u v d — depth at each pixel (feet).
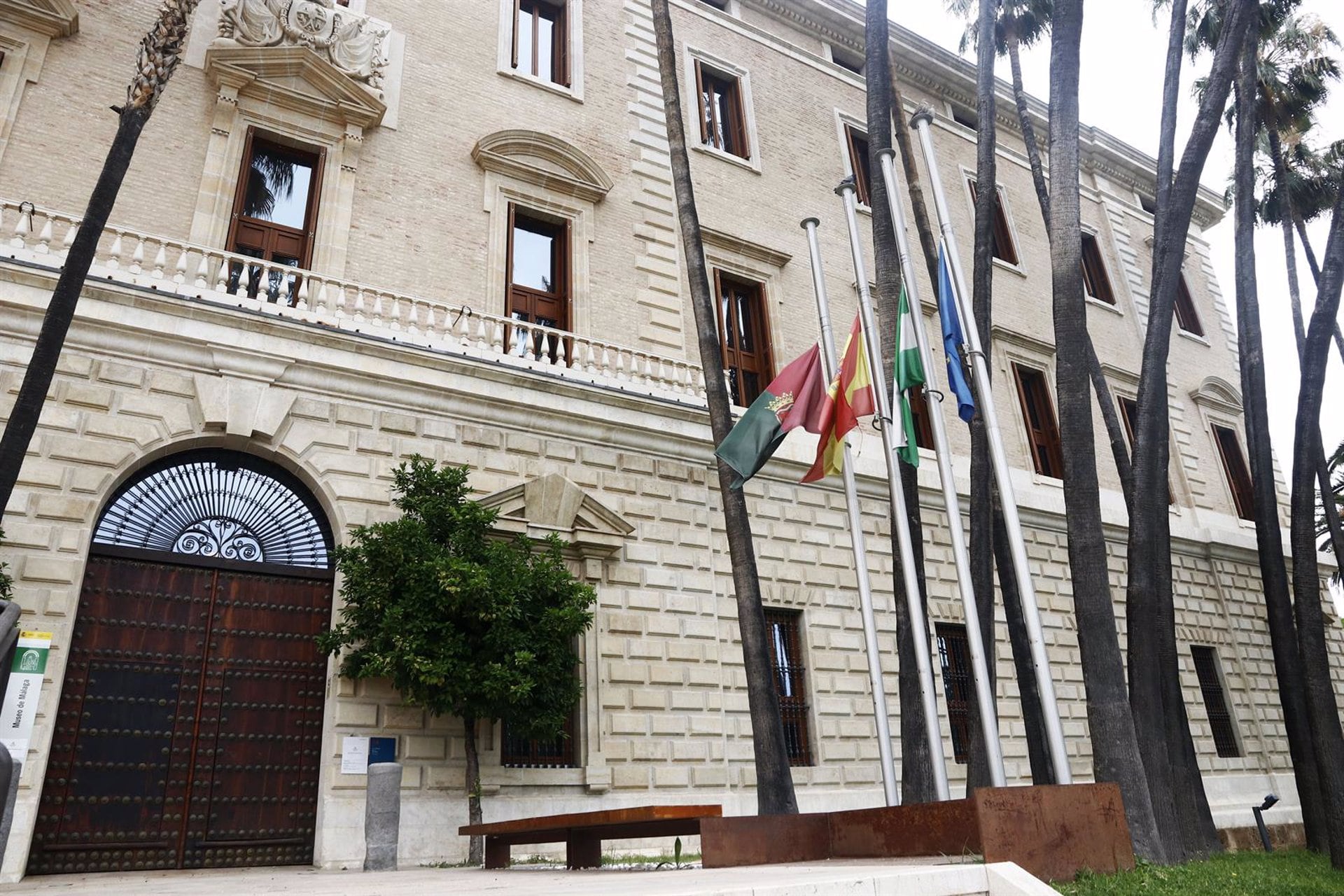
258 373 41.27
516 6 62.13
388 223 49.96
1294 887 28.27
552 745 43.80
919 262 73.77
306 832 37.88
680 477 51.80
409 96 53.98
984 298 43.70
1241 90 56.80
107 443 37.50
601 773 43.09
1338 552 63.41
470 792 37.65
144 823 35.12
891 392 37.65
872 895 14.88
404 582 36.88
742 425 39.19
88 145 43.45
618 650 46.03
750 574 37.17
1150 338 40.98
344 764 37.93
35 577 34.60
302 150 49.78
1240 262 54.75
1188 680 72.79
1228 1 48.37
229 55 47.73
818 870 19.22
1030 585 29.12
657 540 49.55
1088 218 92.02
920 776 33.17
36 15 43.83
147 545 38.37
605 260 56.85
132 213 43.04
